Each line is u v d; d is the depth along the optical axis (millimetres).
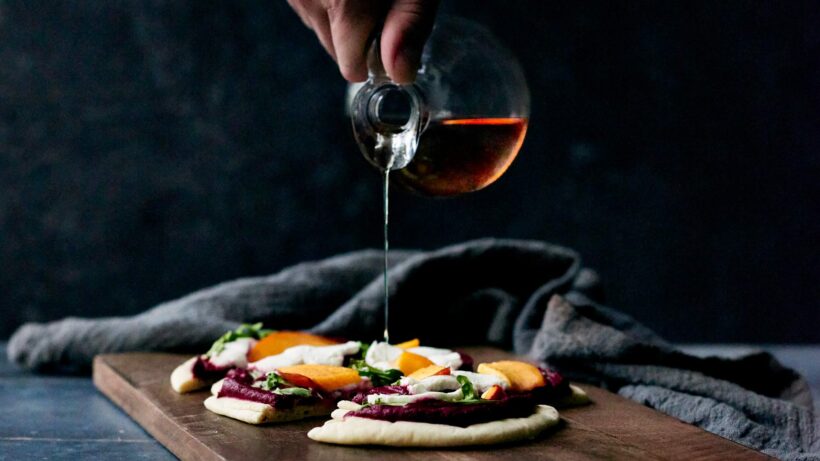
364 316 1225
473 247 1251
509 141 975
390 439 892
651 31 1657
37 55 1622
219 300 1269
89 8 1623
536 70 1660
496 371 983
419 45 930
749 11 1659
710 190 1688
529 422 924
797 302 1706
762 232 1696
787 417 1029
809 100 1675
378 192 1676
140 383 1093
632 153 1677
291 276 1308
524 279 1274
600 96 1665
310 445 908
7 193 1639
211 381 1062
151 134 1647
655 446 915
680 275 1699
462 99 956
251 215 1668
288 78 1648
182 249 1666
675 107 1670
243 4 1633
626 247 1690
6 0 1610
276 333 1109
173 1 1625
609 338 1101
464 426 906
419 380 944
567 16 1651
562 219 1682
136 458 980
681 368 1099
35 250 1650
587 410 1006
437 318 1263
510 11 1648
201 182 1659
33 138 1634
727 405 1023
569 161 1675
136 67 1636
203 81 1643
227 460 879
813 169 1686
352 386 982
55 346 1228
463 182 981
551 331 1122
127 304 1669
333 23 954
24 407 1121
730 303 1703
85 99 1635
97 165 1646
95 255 1658
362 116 968
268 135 1657
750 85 1674
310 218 1673
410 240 1680
